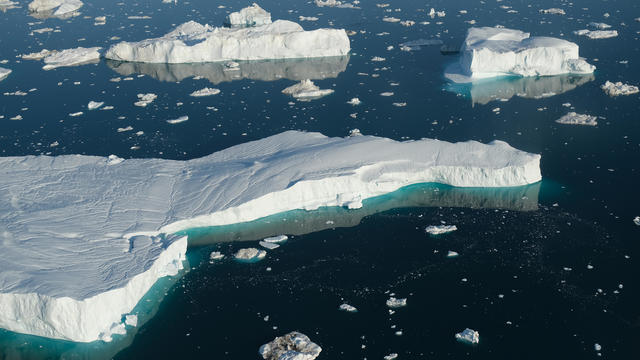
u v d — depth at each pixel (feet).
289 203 214.48
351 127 277.23
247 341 159.53
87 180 220.84
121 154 257.55
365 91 318.45
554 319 163.63
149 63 369.50
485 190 224.53
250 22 418.31
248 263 190.19
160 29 426.51
